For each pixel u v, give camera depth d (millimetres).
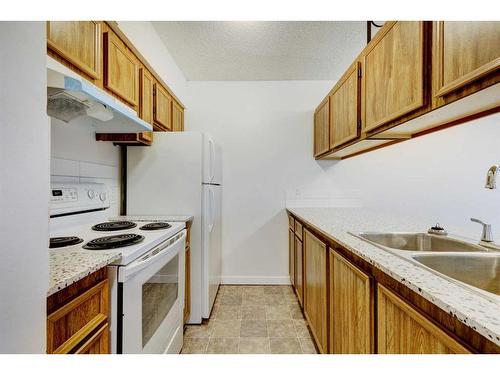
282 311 2297
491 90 858
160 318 1367
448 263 967
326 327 1478
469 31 866
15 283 556
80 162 1663
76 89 881
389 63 1336
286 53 2445
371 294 965
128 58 1613
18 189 563
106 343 969
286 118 2967
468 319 512
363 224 1703
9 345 543
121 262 1006
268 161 2973
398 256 928
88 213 1702
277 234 2971
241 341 1836
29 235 592
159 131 2268
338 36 2184
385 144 1909
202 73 2838
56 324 734
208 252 2100
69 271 799
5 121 534
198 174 2082
